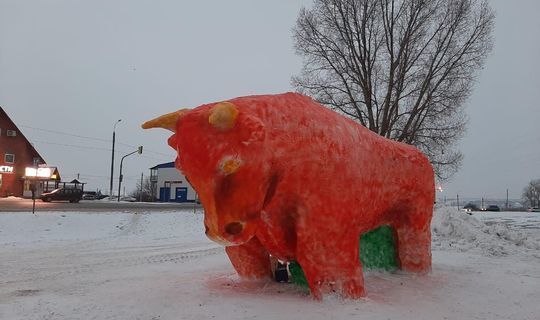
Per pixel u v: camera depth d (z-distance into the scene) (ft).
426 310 16.17
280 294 17.35
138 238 54.39
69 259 34.14
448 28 78.64
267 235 16.89
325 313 14.75
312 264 16.15
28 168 150.30
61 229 58.23
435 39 79.25
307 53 84.99
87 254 37.60
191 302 16.14
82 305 16.66
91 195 201.57
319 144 16.33
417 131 78.13
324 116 17.25
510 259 33.09
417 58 79.77
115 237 55.36
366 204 17.74
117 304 16.46
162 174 188.14
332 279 16.10
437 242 41.91
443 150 79.05
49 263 31.91
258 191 15.02
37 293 19.94
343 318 14.38
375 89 82.64
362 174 17.43
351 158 17.01
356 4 81.30
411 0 78.48
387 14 80.38
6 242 48.01
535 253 37.96
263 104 16.26
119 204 120.78
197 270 24.40
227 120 14.25
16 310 16.49
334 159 16.46
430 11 78.48
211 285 19.12
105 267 28.66
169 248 42.24
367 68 81.30
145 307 15.87
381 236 21.93
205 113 14.70
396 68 80.43
